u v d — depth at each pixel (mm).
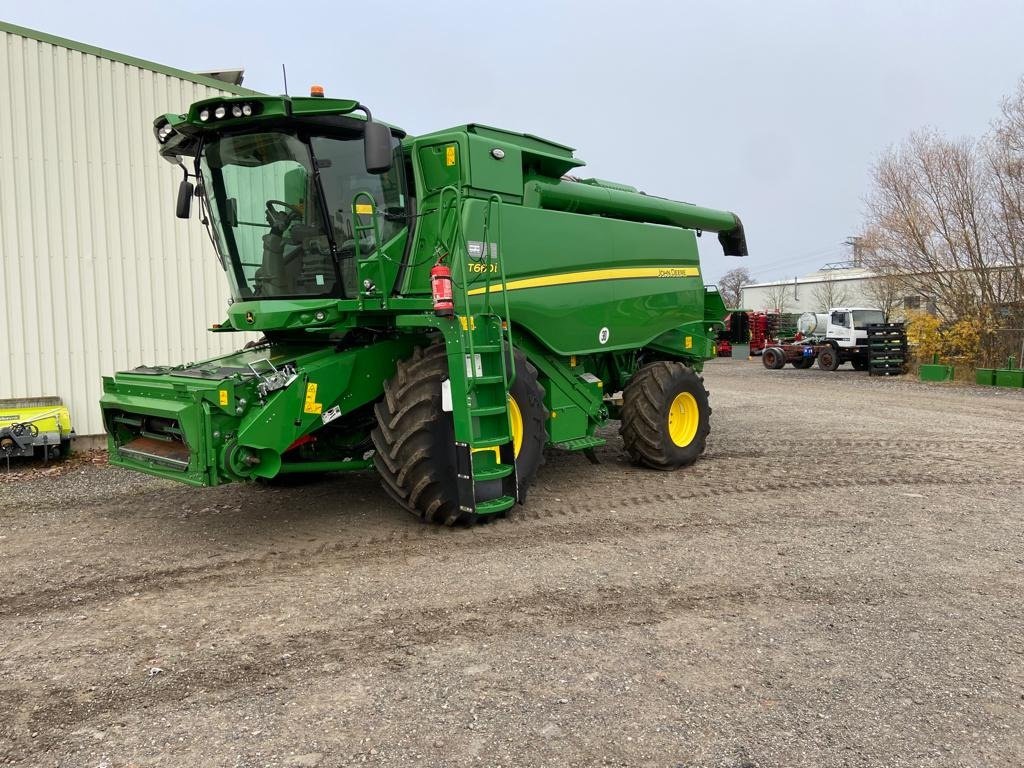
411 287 6234
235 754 2766
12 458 8820
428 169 6262
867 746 2811
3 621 4059
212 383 4988
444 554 5086
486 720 2990
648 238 8086
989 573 4734
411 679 3334
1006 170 19672
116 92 9625
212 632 3865
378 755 2752
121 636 3836
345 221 5680
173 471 5320
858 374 23891
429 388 5453
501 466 5703
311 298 5719
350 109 5324
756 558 5008
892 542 5375
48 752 2797
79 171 9398
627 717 3010
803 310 52812
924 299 22156
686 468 8016
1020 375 18047
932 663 3494
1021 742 2844
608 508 6316
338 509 6332
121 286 9766
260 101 5219
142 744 2842
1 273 8922
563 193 7133
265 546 5324
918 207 21266
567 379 7137
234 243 5965
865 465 8156
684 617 4023
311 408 5367
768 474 7703
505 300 5734
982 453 8859
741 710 3066
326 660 3533
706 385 19359
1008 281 20000
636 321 7871
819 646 3670
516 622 3951
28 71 9008
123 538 5582
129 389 5789
